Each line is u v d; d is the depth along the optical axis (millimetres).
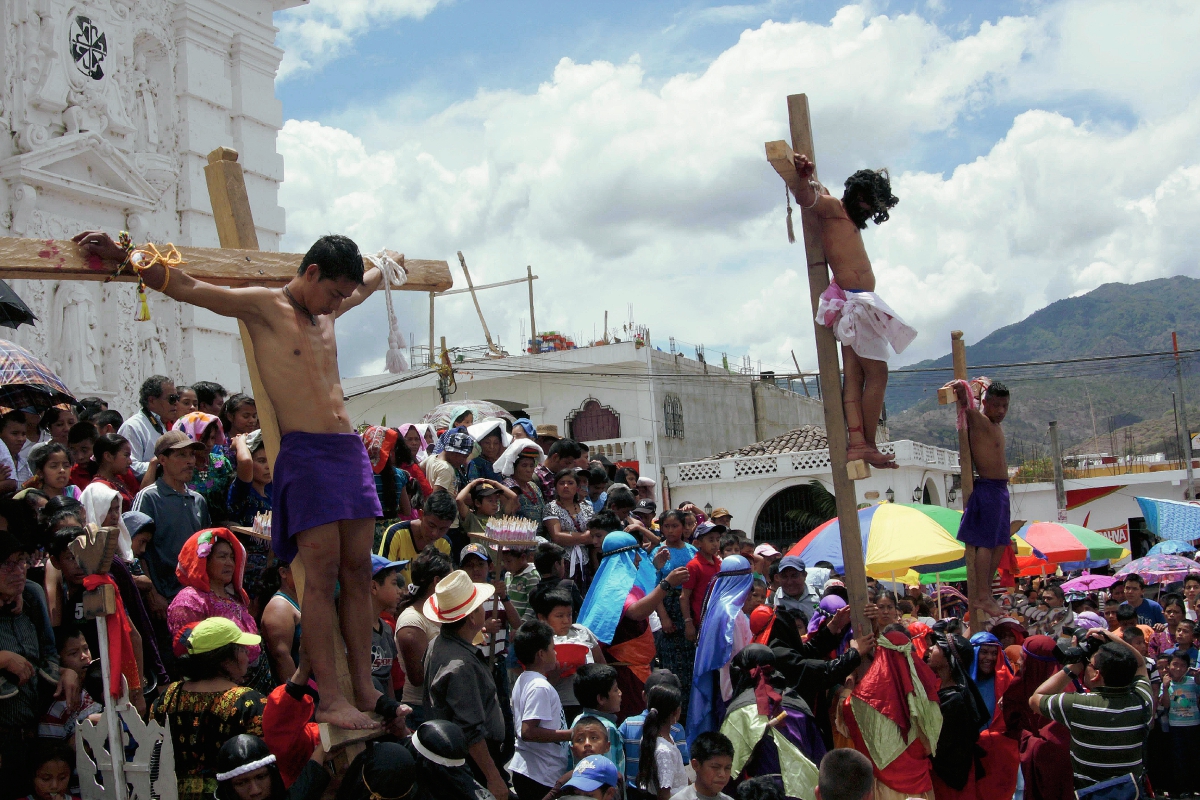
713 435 35156
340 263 4254
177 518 6801
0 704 5133
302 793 4398
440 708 5672
